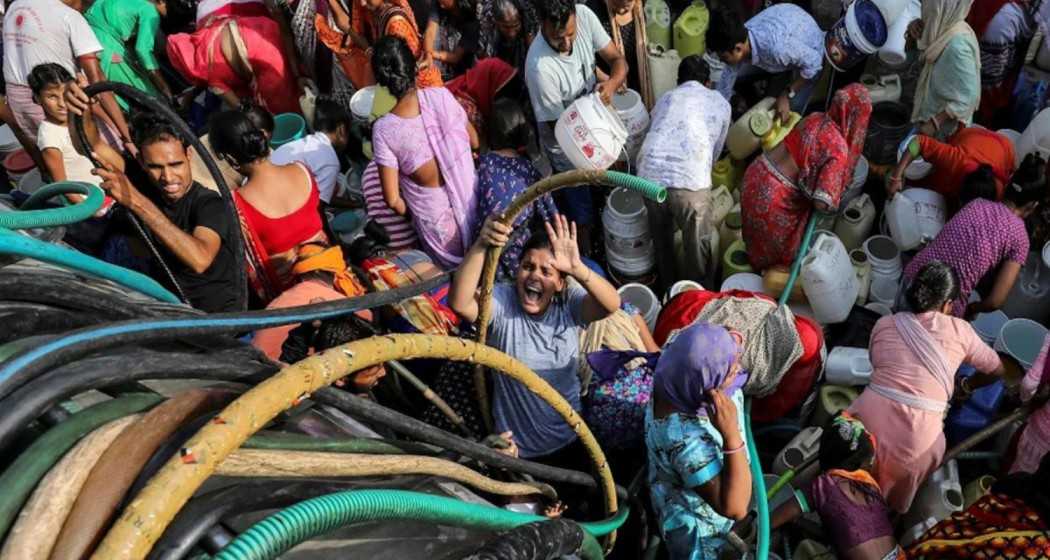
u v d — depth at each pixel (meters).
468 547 1.49
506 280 3.99
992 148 4.35
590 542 1.69
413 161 3.97
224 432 1.16
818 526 3.36
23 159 5.36
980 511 2.70
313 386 1.35
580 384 3.32
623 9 4.71
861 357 3.90
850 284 4.06
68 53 4.75
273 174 3.71
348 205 4.98
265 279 3.75
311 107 5.54
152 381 1.52
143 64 5.61
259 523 1.15
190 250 3.16
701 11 5.29
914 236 4.37
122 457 1.20
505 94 4.96
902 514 3.56
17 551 1.05
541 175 4.59
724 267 4.59
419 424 1.78
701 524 2.83
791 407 3.77
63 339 1.34
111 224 3.49
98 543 1.10
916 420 3.26
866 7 4.63
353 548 1.40
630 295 4.23
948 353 3.26
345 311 1.91
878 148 4.88
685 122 4.17
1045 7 4.87
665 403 2.74
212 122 3.66
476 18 5.49
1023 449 3.48
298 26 5.48
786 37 4.52
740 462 2.57
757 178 4.12
